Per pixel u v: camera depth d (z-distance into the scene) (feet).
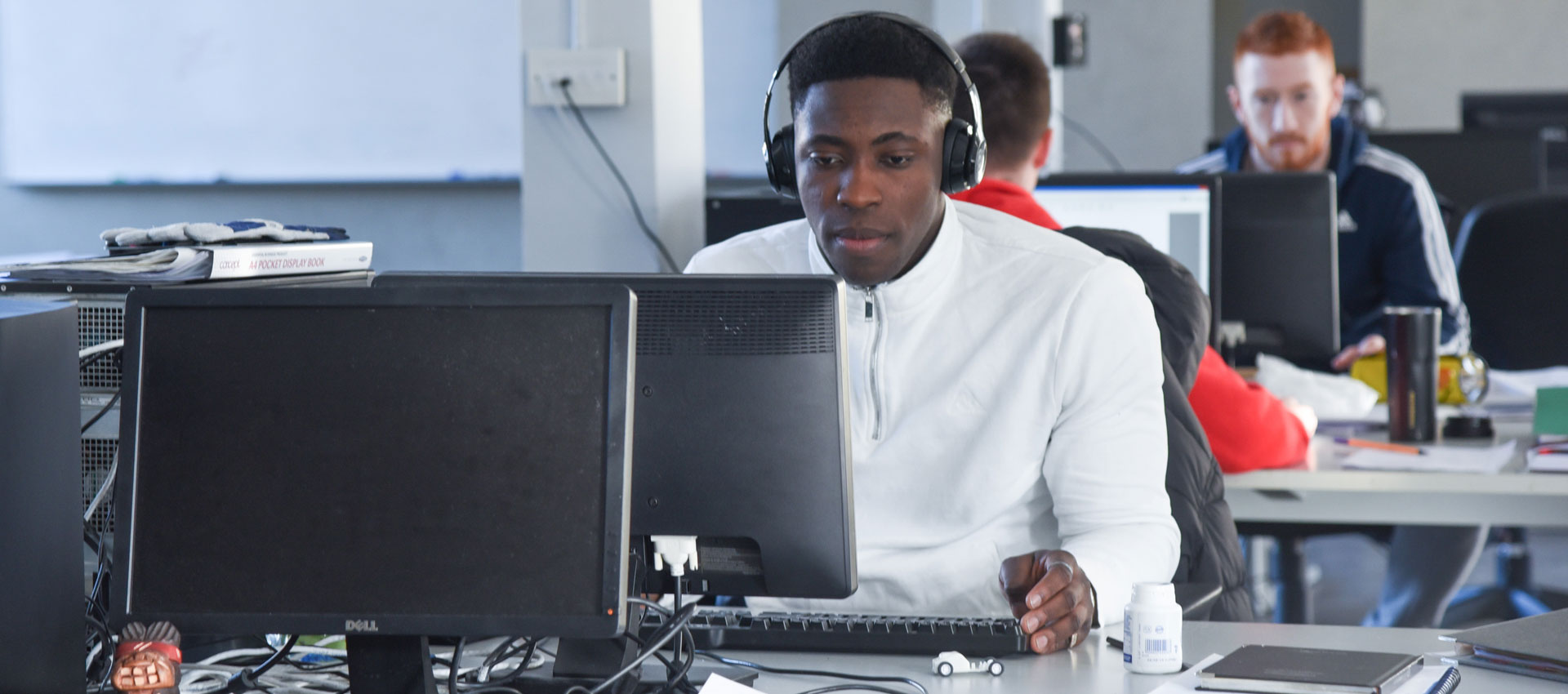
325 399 3.38
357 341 3.38
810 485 3.81
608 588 3.25
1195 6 19.19
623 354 3.28
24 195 16.66
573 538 3.27
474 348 3.34
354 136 15.85
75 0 16.21
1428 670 3.64
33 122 16.48
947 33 14.33
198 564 3.38
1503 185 11.16
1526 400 8.21
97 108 16.33
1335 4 21.29
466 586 3.30
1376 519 7.06
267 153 16.07
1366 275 11.01
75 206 16.62
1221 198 8.32
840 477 3.81
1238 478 6.80
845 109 4.39
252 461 3.39
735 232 8.03
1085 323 4.71
